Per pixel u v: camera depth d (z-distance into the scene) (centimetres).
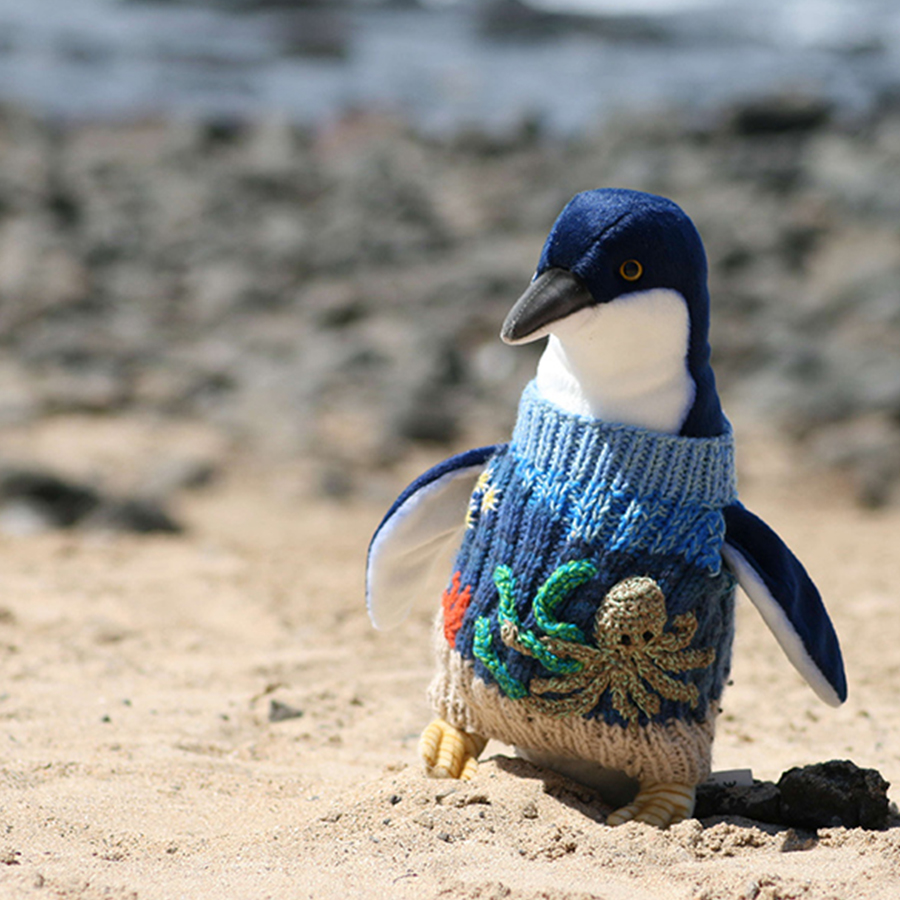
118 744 589
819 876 407
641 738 458
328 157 3897
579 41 6988
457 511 511
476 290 2561
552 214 3181
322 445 1784
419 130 4322
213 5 7238
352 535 1413
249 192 3425
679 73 6034
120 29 6475
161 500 1444
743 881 396
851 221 3062
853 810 467
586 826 447
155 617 884
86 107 4625
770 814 479
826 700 468
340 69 5794
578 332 456
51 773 531
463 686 486
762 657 816
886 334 2317
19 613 864
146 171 3578
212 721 648
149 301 2503
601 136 3947
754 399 2064
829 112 3872
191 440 1783
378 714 680
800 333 2352
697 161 3566
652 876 408
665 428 461
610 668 455
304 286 2645
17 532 1305
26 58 5475
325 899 379
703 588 458
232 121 4228
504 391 2122
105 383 1983
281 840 447
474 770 497
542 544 462
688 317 457
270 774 561
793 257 2811
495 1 7469
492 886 382
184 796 515
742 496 1667
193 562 1113
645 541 455
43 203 3075
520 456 480
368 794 490
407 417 1903
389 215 3175
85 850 435
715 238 2861
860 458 1769
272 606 926
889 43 7000
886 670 769
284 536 1384
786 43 7044
